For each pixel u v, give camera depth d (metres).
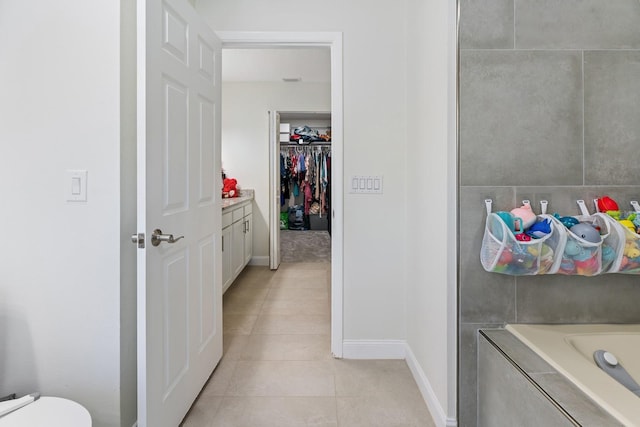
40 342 1.35
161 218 1.40
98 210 1.33
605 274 1.49
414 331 2.03
